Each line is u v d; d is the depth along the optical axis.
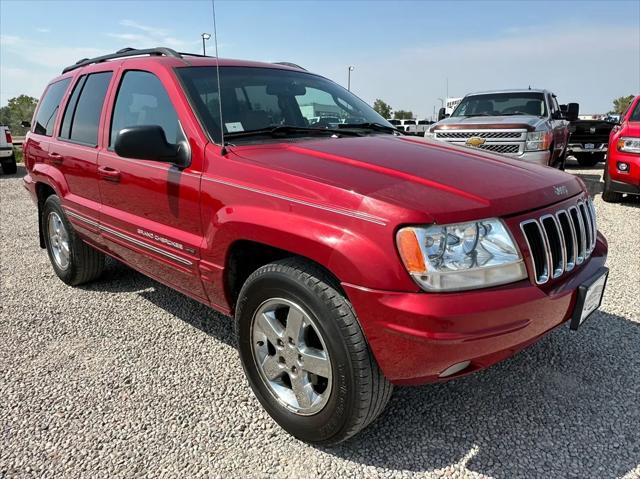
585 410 2.59
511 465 2.22
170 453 2.33
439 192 2.07
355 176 2.20
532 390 2.76
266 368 2.45
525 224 2.10
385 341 1.96
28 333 3.54
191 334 3.49
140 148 2.58
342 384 2.09
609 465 2.21
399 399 2.70
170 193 2.82
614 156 7.52
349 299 2.00
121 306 3.98
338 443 2.29
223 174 2.52
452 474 2.18
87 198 3.73
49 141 4.27
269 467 2.23
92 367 3.08
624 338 3.31
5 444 2.39
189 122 2.76
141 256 3.25
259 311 2.40
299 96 3.37
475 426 2.48
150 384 2.88
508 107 9.55
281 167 2.35
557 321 2.23
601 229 6.24
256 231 2.30
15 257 5.45
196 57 3.32
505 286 2.02
